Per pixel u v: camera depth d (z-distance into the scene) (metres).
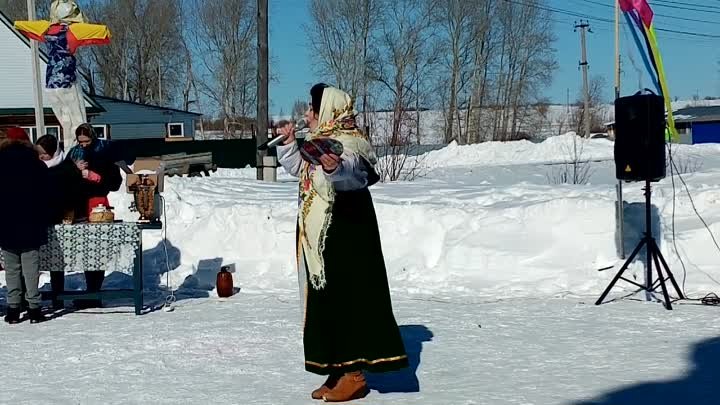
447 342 7.27
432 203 11.97
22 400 5.89
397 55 59.28
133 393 5.99
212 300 9.76
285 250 11.39
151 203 8.93
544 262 10.34
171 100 69.50
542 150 36.56
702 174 14.97
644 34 9.41
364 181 5.54
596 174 26.77
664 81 9.45
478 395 5.65
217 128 74.31
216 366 6.67
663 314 8.26
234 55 65.56
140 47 67.69
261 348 7.24
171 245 11.72
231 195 14.30
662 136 8.63
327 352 5.56
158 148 43.84
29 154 8.49
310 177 5.62
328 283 5.55
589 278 9.96
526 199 11.98
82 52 67.19
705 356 6.57
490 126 62.94
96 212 8.93
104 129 51.88
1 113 38.06
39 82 16.77
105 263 8.84
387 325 5.63
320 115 5.61
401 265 10.81
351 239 5.58
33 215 8.46
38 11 49.38
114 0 67.31
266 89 21.73
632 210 10.55
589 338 7.29
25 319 8.80
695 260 9.93
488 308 8.82
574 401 5.46
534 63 62.56
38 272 8.66
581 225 10.70
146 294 10.23
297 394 5.85
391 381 6.08
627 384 5.84
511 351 6.90
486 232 10.96
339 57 59.47
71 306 9.53
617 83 9.66
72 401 5.84
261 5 22.06
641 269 9.92
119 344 7.51
